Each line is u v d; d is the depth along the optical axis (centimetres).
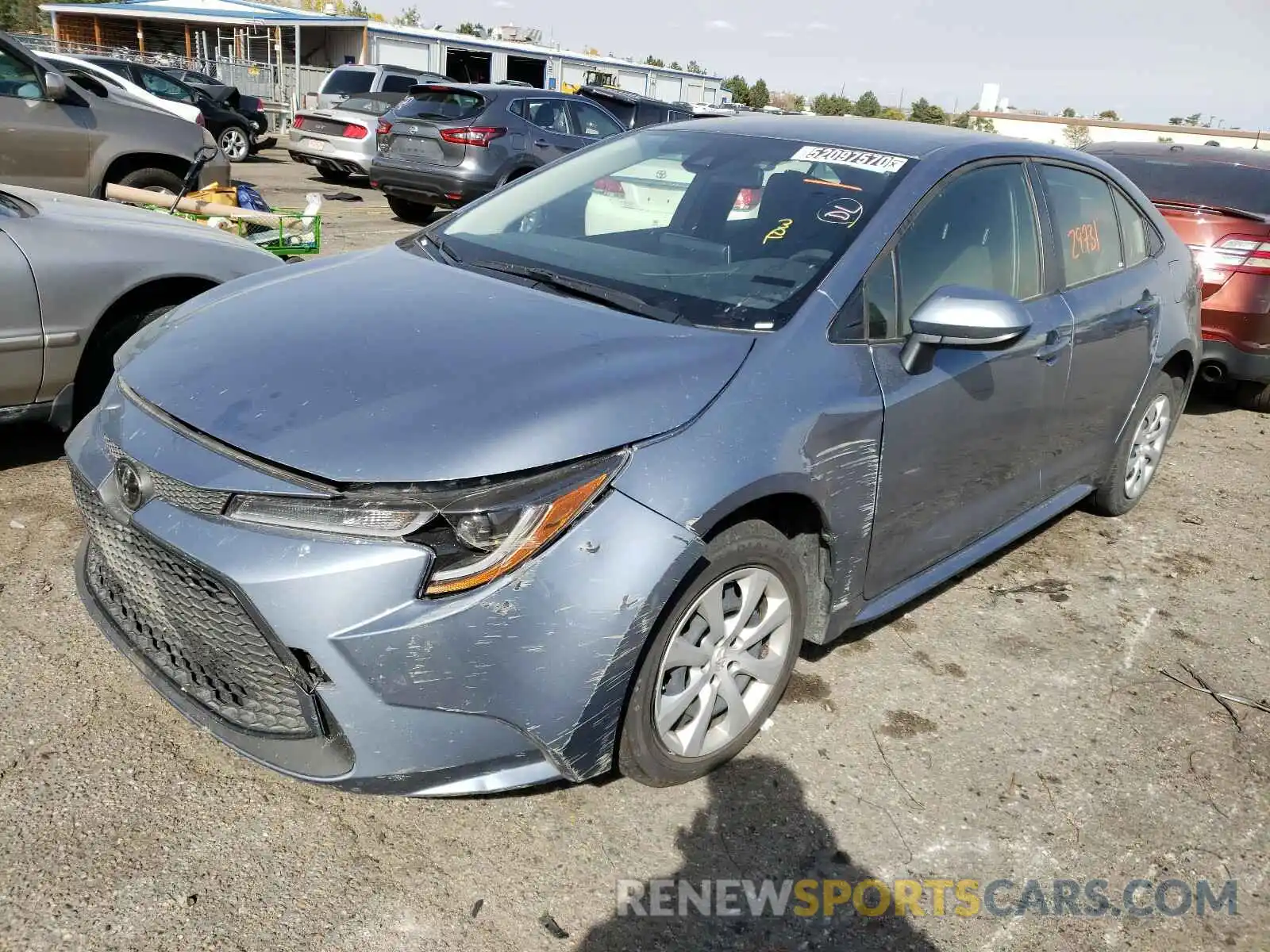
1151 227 435
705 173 333
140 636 252
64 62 1185
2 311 362
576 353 243
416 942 212
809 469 254
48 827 230
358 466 208
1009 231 340
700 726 256
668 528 222
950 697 316
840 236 293
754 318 269
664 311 274
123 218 424
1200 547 446
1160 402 452
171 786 247
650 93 3641
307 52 3244
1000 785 278
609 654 217
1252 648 362
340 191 1400
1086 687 329
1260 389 645
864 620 304
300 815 243
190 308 293
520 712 216
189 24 3369
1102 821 268
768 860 244
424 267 309
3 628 300
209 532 212
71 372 387
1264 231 579
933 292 302
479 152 1081
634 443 226
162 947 204
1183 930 235
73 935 204
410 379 230
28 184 681
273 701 224
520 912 222
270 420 222
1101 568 416
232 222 596
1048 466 376
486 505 209
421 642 205
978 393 311
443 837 241
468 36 3322
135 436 233
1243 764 296
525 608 210
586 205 344
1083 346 364
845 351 272
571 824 249
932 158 321
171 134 737
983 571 405
